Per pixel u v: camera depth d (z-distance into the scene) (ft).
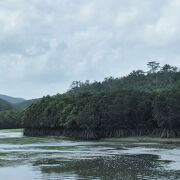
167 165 242.99
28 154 321.52
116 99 562.66
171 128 513.86
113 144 453.58
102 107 570.87
